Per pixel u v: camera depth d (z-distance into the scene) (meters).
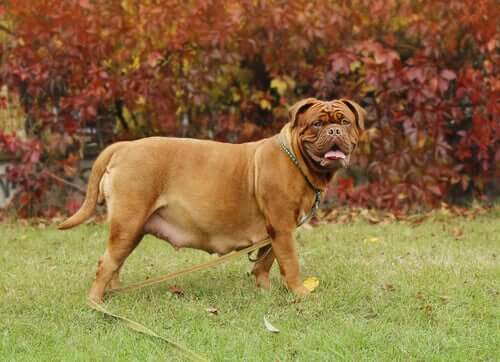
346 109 6.89
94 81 12.26
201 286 7.74
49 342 5.96
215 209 7.11
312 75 12.97
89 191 7.14
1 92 13.38
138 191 6.89
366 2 12.43
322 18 12.43
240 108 13.41
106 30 12.45
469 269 8.18
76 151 13.29
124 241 6.93
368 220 12.09
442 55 12.82
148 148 7.01
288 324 6.30
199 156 7.16
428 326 6.23
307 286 7.53
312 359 5.44
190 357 5.43
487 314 6.52
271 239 7.20
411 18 12.48
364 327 6.15
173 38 12.44
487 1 12.17
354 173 13.77
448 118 13.02
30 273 8.39
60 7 12.29
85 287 7.70
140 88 12.46
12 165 13.07
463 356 5.48
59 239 10.80
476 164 13.33
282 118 13.12
